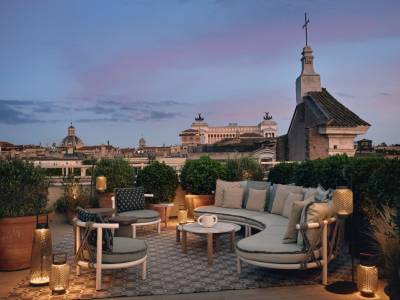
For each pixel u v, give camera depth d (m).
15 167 5.48
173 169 9.90
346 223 6.32
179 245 6.95
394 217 4.32
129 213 7.77
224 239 7.54
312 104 12.85
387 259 4.22
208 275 5.07
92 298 4.21
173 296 4.27
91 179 9.41
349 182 5.82
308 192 6.50
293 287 4.55
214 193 9.27
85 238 4.59
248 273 5.14
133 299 4.18
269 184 8.12
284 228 5.88
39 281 4.66
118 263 4.54
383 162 5.44
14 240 5.21
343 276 4.95
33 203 5.41
